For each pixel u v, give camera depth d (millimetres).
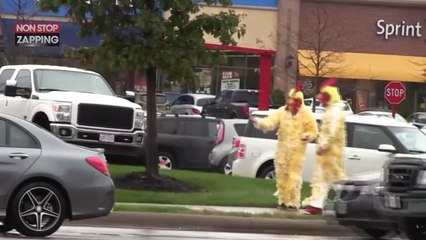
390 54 81312
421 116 67938
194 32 25297
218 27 25656
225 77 77750
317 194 23688
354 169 26906
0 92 32062
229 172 33062
